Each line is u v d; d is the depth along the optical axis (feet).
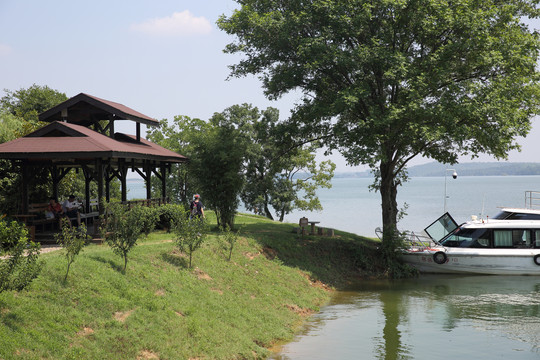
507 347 46.42
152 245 61.16
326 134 98.22
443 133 77.56
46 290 38.24
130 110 95.09
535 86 86.38
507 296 69.36
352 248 90.84
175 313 44.55
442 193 637.30
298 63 88.17
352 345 47.26
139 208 51.72
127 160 88.63
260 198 159.53
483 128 83.51
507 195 501.56
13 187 84.43
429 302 65.98
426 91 79.77
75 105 86.53
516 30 86.63
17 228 37.29
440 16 79.15
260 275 66.95
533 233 87.86
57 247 63.36
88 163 77.97
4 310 33.42
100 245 62.34
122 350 35.68
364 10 78.18
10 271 34.63
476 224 89.81
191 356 38.93
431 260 88.12
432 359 43.24
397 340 48.78
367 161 78.02
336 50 79.46
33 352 30.73
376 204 433.48
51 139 69.46
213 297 52.60
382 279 84.43
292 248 83.66
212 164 87.66
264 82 98.27
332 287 75.66
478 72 87.86
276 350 45.91
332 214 301.02
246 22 88.07
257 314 53.36
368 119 81.41
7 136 92.22
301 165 172.76
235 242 74.59
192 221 59.41
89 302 39.37
